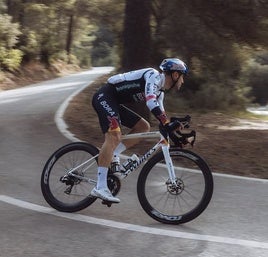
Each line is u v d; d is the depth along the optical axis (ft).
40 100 58.70
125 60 36.22
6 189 20.17
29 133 34.60
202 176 16.31
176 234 15.23
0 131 35.27
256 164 27.25
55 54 132.77
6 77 90.43
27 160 26.20
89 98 61.57
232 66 71.05
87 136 33.94
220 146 31.91
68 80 110.93
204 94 69.97
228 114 63.98
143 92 16.62
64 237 14.74
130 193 20.06
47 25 129.80
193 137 16.31
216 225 16.28
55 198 17.48
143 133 16.98
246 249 14.03
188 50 57.82
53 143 31.17
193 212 16.10
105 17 98.48
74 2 134.62
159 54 62.39
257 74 165.48
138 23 35.50
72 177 17.39
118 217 16.89
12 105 53.01
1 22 90.89
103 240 14.56
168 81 16.55
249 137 37.29
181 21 54.13
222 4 42.39
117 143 16.61
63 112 46.21
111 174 16.94
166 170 16.69
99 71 173.99
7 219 16.33
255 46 47.78
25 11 116.78
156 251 13.75
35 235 14.87
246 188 21.71
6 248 13.75
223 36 47.32
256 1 41.24
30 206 17.87
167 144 16.60
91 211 17.51
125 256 13.33
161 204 16.66
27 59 110.01
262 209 18.31
